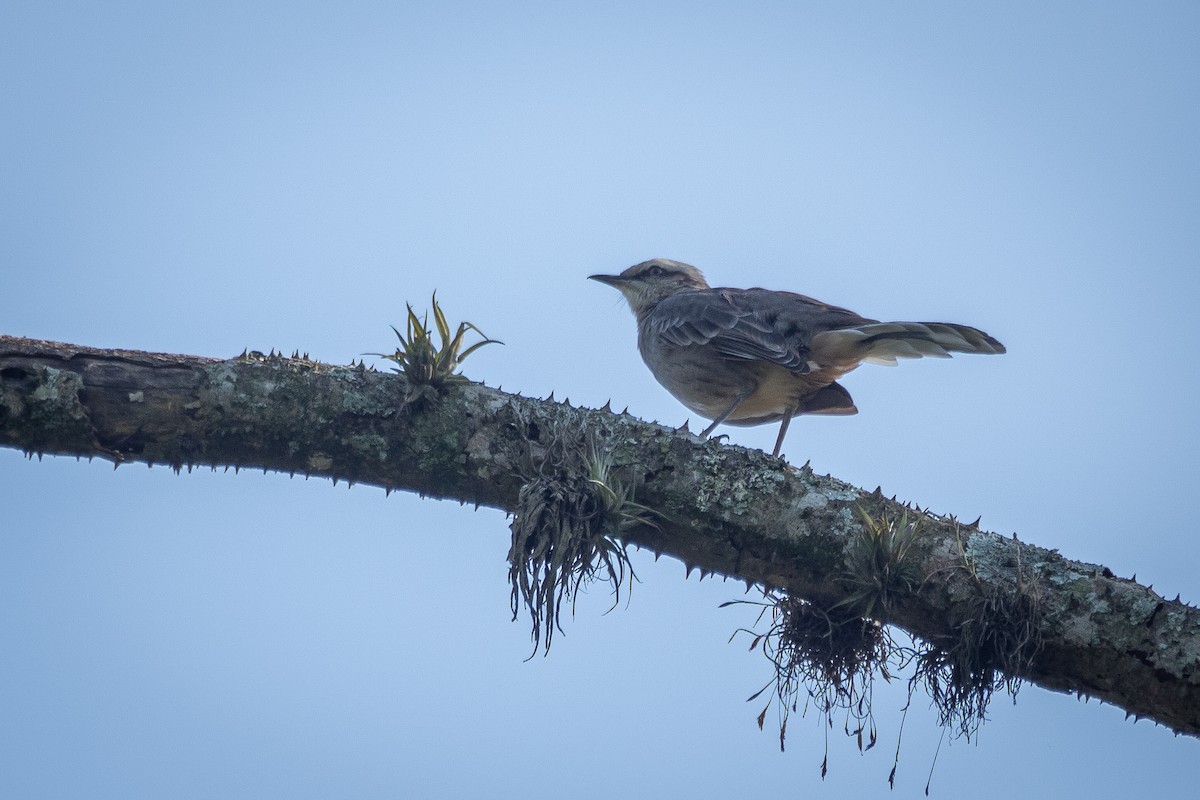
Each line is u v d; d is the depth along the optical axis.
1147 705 8.42
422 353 8.73
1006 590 8.48
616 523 8.49
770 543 8.79
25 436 7.98
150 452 8.34
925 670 8.89
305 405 8.49
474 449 8.68
